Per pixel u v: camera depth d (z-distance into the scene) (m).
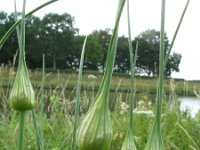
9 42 26.62
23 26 1.23
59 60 38.59
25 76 1.20
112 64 0.85
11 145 3.03
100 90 0.84
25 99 1.18
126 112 4.34
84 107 3.09
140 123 3.78
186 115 4.22
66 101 4.39
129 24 1.04
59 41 38.50
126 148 0.95
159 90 0.85
